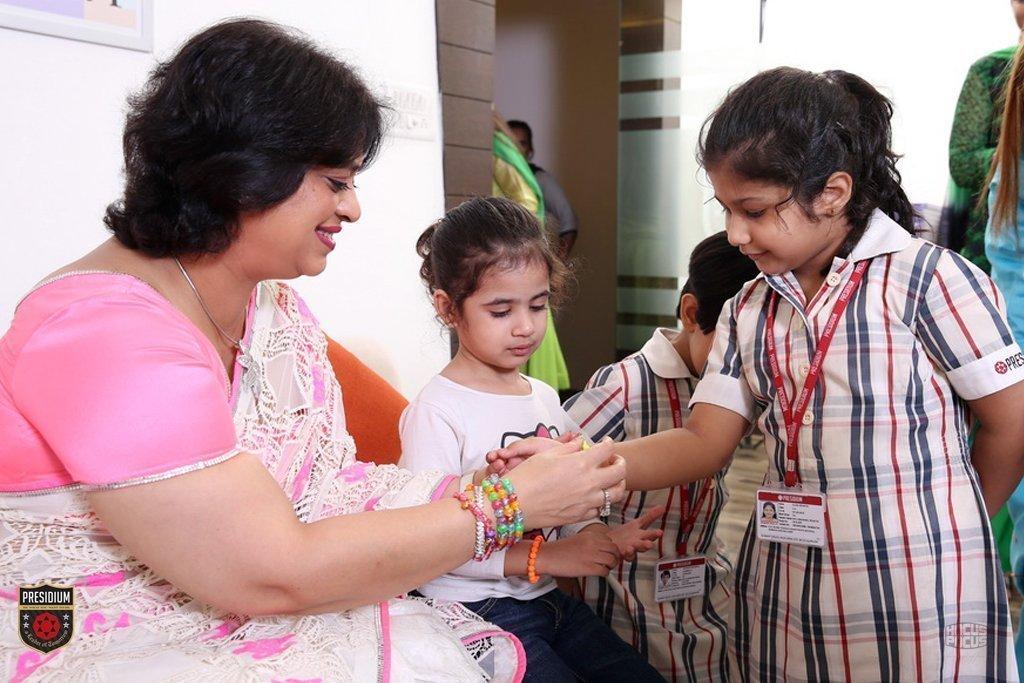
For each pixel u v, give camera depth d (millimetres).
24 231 1494
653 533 1256
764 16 3988
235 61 861
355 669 893
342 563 858
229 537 815
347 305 2121
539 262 1221
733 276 1413
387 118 1175
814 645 1198
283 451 1049
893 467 1145
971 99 2398
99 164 1597
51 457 869
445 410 1232
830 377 1170
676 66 4242
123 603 908
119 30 1586
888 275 1162
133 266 929
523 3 4891
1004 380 1126
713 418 1291
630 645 1371
